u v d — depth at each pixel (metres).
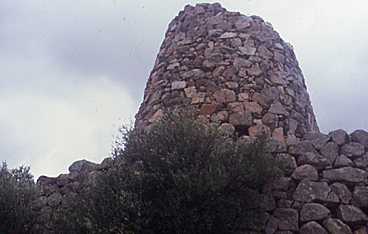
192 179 4.79
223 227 4.66
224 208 4.67
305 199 5.07
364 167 5.23
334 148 5.43
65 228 4.98
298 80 7.89
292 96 7.36
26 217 5.76
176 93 7.34
